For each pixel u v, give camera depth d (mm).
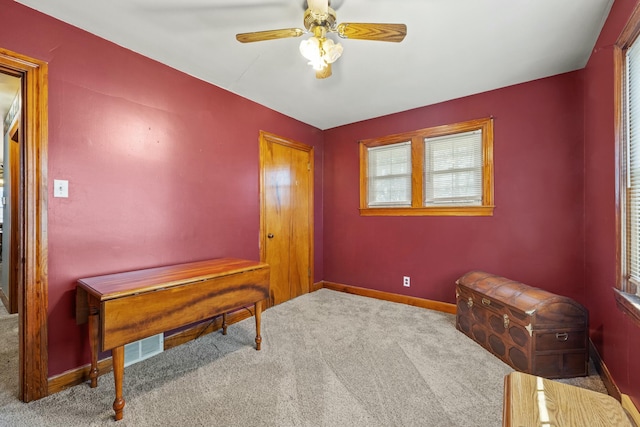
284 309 3260
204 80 2660
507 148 2803
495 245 2877
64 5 1701
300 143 3779
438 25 1890
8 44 1640
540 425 794
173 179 2426
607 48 1826
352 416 1565
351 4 1700
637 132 1531
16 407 1643
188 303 1842
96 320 1865
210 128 2719
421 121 3314
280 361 2135
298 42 2078
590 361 2182
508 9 1744
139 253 2199
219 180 2799
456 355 2211
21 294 1711
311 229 3969
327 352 2266
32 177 1718
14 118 2820
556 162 2584
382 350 2291
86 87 1936
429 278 3277
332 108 3369
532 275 2689
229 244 2889
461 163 3084
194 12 1780
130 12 1769
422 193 3318
